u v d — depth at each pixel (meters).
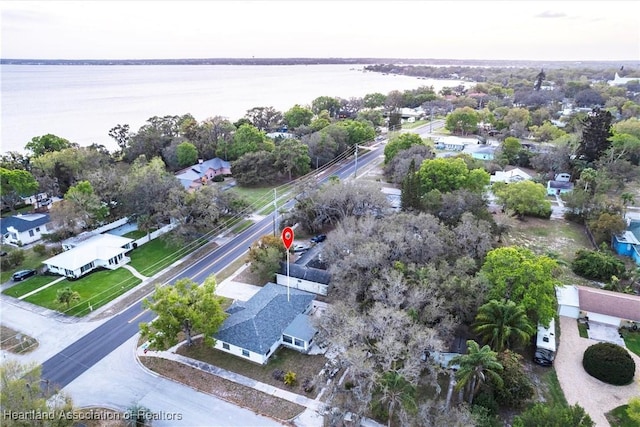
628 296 42.41
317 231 62.78
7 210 72.44
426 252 42.47
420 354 30.23
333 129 102.62
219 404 31.67
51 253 56.47
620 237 55.97
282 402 31.78
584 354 35.47
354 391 29.42
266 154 86.62
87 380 34.09
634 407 27.03
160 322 34.25
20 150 107.06
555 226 64.50
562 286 41.75
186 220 59.34
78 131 135.88
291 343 38.16
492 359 28.17
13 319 42.44
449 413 26.44
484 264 39.56
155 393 32.75
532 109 152.12
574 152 88.94
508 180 78.69
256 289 47.72
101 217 61.88
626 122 100.06
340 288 39.62
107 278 50.53
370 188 59.44
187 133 104.69
